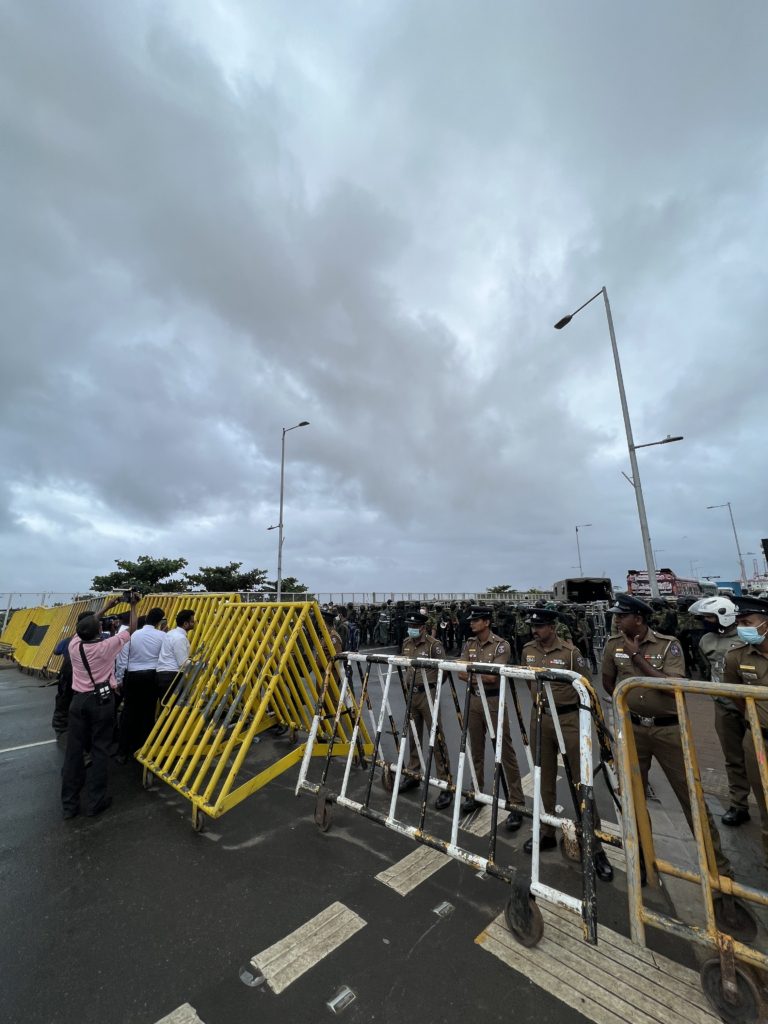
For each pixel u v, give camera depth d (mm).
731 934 2520
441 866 3164
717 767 4875
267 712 5926
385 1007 2055
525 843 3408
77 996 2129
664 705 2992
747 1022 1909
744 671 3369
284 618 4617
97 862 3256
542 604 11539
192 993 2141
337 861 3240
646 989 2146
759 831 3586
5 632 16766
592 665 10594
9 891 2932
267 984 2188
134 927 2590
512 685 3555
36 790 4590
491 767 4750
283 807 4109
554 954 2357
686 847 3355
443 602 21609
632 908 2217
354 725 3775
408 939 2471
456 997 2104
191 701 4629
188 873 3111
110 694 4227
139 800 4320
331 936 2494
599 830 2992
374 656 3752
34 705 8570
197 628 5570
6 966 2314
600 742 3229
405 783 4379
